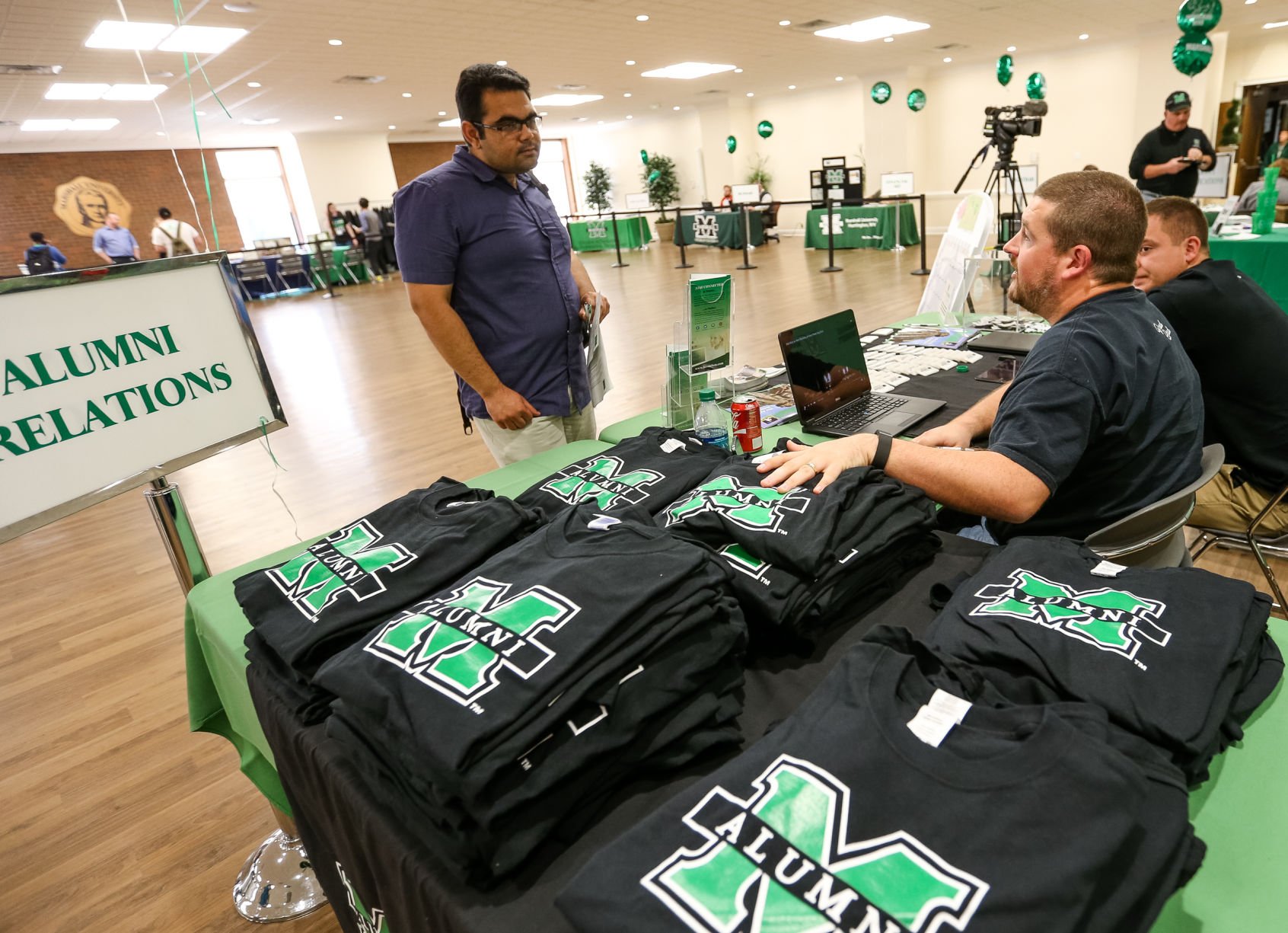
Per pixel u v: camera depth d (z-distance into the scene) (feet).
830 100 46.26
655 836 1.81
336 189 46.21
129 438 3.88
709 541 3.11
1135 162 17.47
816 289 25.53
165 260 3.95
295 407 16.76
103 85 24.71
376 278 43.24
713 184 50.72
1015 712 2.00
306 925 4.77
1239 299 5.85
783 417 6.25
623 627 2.34
